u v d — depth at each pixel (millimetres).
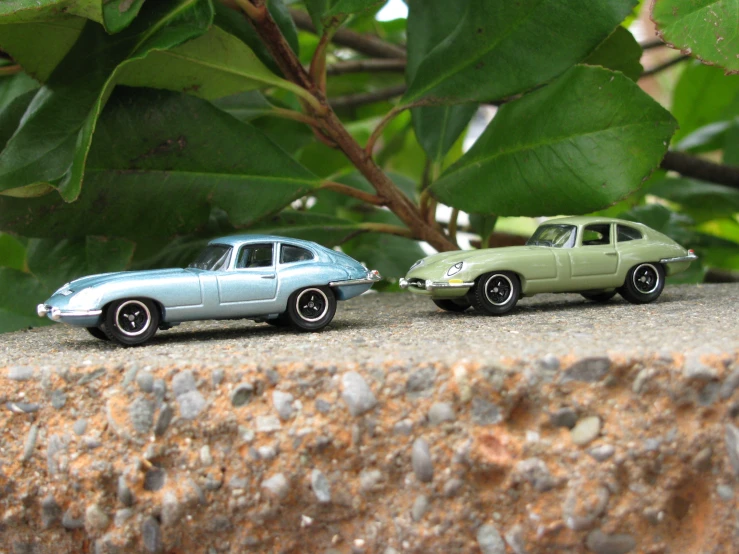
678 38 210
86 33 218
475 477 175
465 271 228
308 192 251
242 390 178
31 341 220
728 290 264
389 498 177
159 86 233
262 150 244
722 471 175
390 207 263
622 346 181
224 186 241
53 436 183
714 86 347
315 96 248
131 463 180
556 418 175
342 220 271
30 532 188
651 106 219
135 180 234
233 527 179
